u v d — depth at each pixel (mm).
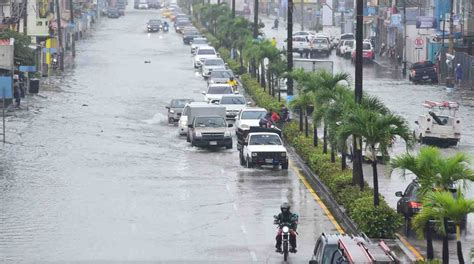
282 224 51781
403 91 135000
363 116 57250
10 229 57031
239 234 56156
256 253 51938
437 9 166375
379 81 149750
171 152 87562
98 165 79375
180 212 61906
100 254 51562
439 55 156750
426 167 49312
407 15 180625
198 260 50500
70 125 102000
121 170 77250
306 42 191500
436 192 45188
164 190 69125
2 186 69875
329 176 69125
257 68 136875
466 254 51469
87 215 60906
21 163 79625
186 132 96750
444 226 44781
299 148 85438
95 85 140250
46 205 63625
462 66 148750
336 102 70125
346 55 188125
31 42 146875
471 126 102500
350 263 36469
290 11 108062
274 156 78125
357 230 56000
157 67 167375
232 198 66375
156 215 61000
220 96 114938
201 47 171125
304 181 73125
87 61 176625
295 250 51562
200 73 158250
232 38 175625
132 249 52656
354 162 64312
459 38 153125
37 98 123875
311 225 58188
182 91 134125
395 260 36125
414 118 105875
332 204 64500
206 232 56625
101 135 96062
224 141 90188
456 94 131125
